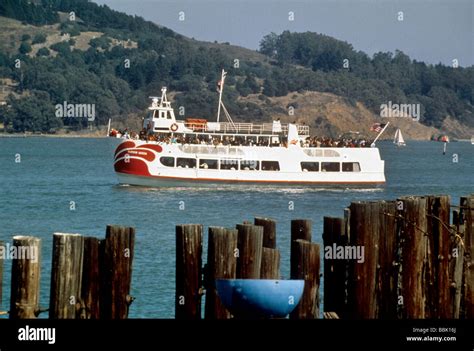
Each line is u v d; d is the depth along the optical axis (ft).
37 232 547.08
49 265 378.53
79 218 616.39
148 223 588.91
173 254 431.84
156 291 349.82
